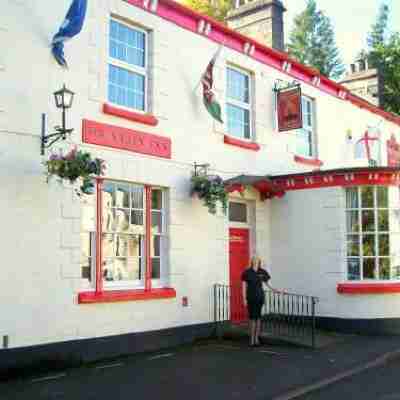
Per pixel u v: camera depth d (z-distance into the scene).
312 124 16.36
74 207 9.56
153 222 11.29
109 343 9.91
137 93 11.24
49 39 9.48
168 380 8.36
